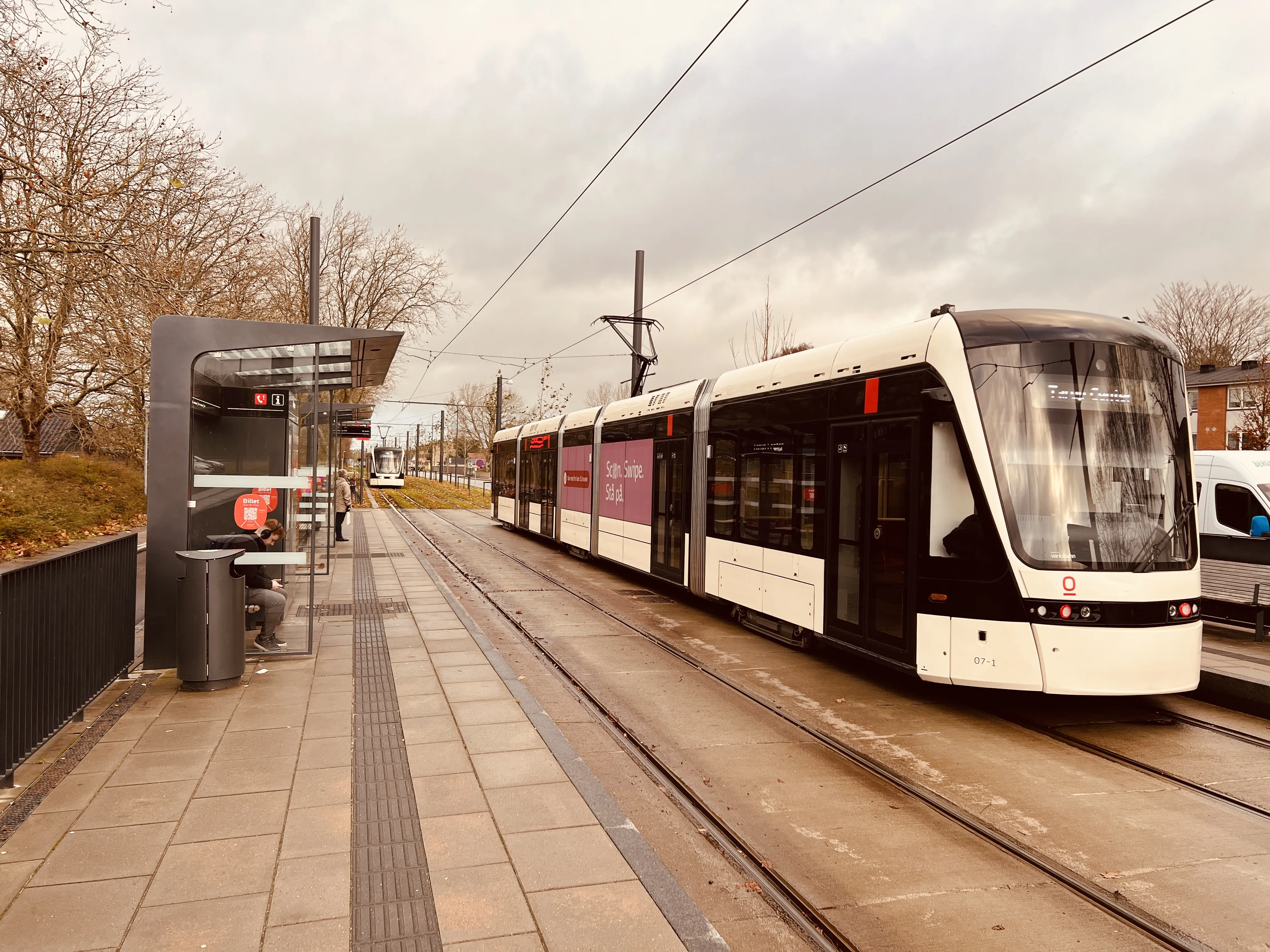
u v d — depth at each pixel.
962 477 6.56
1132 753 5.96
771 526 9.29
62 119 13.64
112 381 18.97
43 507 17.92
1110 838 4.55
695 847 4.38
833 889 3.96
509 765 5.16
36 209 12.20
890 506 7.23
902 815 4.85
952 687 7.77
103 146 14.59
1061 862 4.27
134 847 3.94
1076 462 6.42
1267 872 4.18
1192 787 5.31
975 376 6.56
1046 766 5.69
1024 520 6.30
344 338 7.41
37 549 15.05
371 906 3.46
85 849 3.91
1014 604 6.24
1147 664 6.18
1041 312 6.96
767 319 20.84
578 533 17.44
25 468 21.66
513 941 3.22
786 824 4.70
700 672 8.18
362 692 6.77
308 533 9.27
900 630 7.03
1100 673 6.13
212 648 6.68
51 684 5.21
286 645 8.48
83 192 11.73
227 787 4.71
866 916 3.71
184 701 6.41
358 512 34.06
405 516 32.06
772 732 6.35
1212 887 4.02
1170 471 6.58
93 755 5.19
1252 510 13.06
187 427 7.15
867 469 7.57
